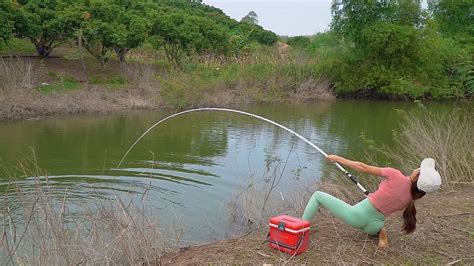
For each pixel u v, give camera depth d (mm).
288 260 4430
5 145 11469
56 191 7582
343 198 6965
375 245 4863
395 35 26375
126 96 18891
